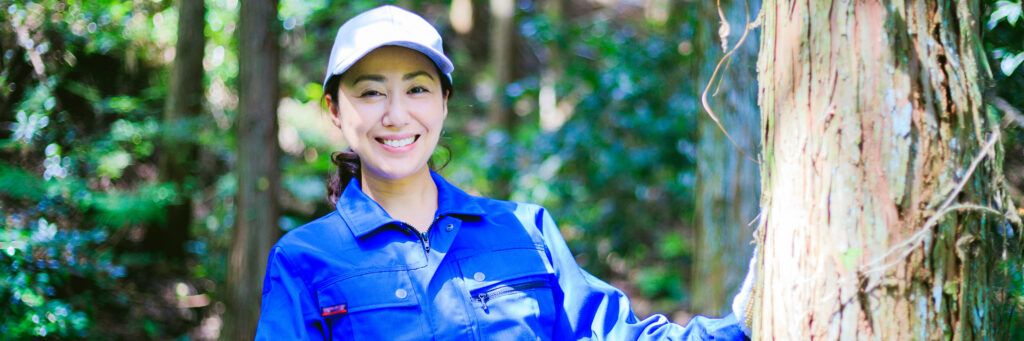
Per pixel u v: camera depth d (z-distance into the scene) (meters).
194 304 5.58
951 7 1.46
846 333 1.45
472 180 8.29
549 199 7.59
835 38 1.46
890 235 1.43
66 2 4.64
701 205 4.48
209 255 5.99
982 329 1.49
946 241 1.43
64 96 5.11
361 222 1.73
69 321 3.98
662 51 6.91
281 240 1.76
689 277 7.80
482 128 10.34
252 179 4.67
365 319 1.67
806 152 1.50
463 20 11.24
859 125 1.44
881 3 1.44
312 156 7.72
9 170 4.45
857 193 1.44
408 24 1.73
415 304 1.67
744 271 4.27
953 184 1.42
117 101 5.32
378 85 1.71
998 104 2.21
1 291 3.77
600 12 11.04
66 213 4.77
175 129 5.52
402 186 1.78
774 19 1.58
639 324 1.83
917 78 1.43
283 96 7.57
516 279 1.75
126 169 5.85
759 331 1.61
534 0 11.16
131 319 5.04
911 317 1.43
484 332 1.68
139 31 5.65
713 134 4.35
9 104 4.57
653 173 7.20
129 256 5.51
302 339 1.65
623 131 7.04
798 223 1.50
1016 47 2.32
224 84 6.64
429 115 1.74
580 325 1.81
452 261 1.73
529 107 10.67
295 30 7.25
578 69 7.26
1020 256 1.54
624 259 7.81
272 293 1.71
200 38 5.70
